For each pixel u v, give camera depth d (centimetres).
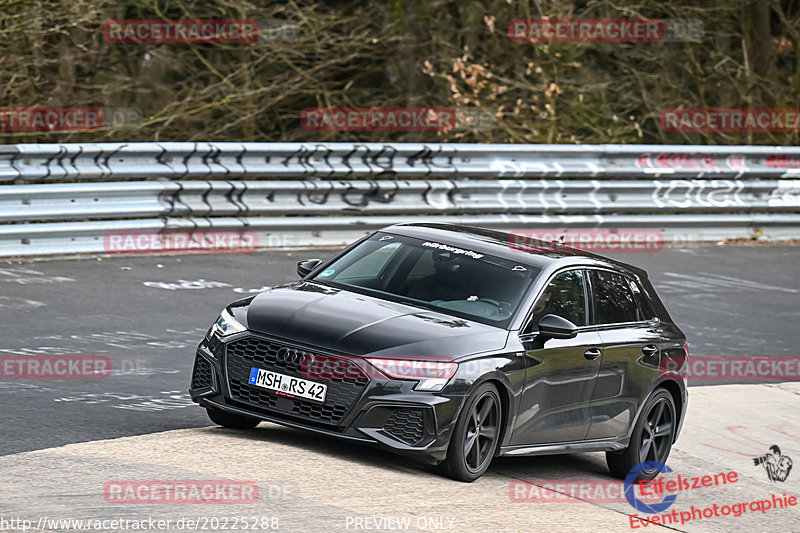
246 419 2570
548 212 6150
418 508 2138
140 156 4959
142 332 3591
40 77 6469
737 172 6750
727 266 5994
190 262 4828
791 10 8556
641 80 8056
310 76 6975
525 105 7425
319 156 5512
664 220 6450
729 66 8638
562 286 2678
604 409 2711
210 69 6950
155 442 2366
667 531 2375
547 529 2186
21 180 4569
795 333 4738
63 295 3972
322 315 2406
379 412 2278
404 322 2409
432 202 5812
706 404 3684
